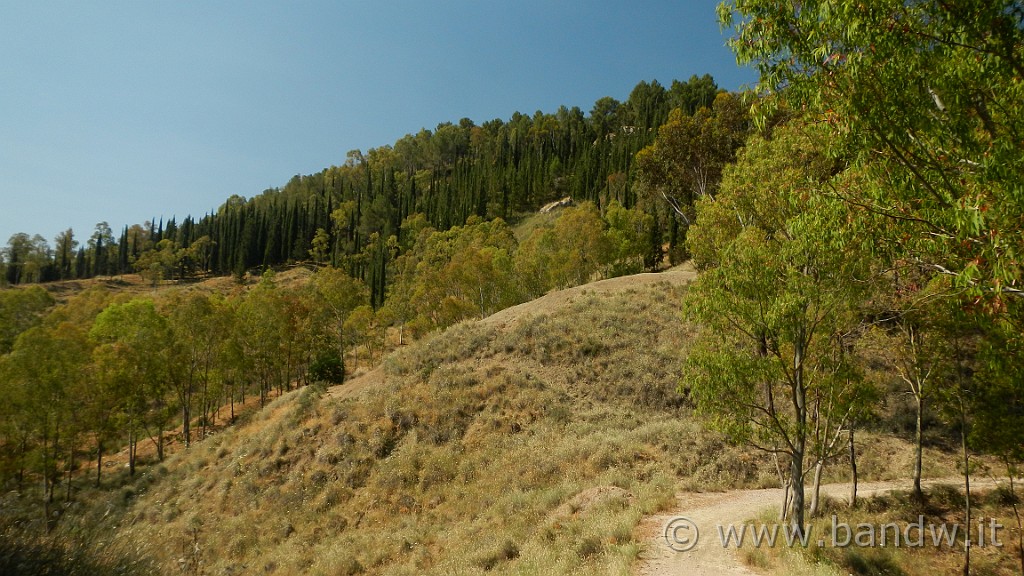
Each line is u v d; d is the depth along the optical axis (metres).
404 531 21.16
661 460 22.75
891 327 17.81
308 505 25.53
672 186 54.91
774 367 13.15
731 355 13.28
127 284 135.38
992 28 6.58
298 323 58.06
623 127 175.75
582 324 38.72
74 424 34.62
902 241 8.54
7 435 31.67
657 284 46.25
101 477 39.97
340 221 158.62
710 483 20.72
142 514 28.28
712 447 23.42
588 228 65.44
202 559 20.88
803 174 14.03
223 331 48.69
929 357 16.92
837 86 7.82
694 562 11.98
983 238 7.01
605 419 28.09
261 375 55.59
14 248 134.75
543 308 44.19
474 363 35.47
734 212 16.53
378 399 32.28
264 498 26.97
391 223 153.38
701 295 13.92
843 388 15.30
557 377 33.00
